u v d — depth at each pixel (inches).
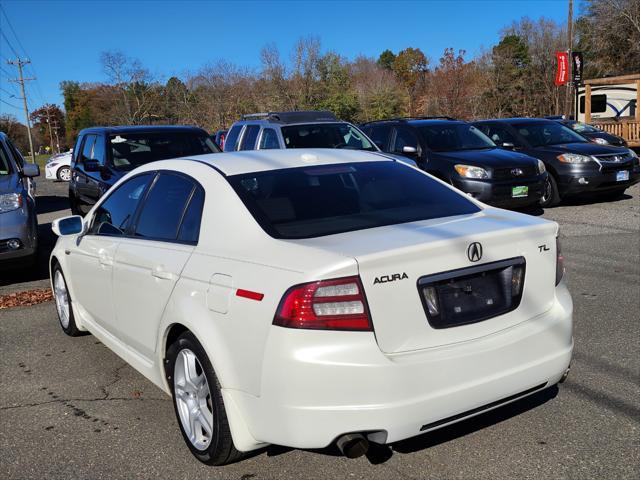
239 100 1923.0
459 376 117.4
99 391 179.8
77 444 148.9
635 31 1617.9
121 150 394.9
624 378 169.9
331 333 110.8
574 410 152.9
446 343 119.6
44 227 513.0
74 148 454.6
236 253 129.4
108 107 2491.4
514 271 129.3
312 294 111.2
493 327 125.4
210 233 139.8
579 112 1119.6
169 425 156.9
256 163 156.1
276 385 113.7
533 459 132.2
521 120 529.0
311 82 1812.3
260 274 120.0
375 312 113.0
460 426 147.5
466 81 1956.2
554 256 137.0
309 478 129.8
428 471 129.8
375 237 124.5
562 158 467.2
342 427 111.1
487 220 138.5
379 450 138.6
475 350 119.4
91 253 186.7
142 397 174.6
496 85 2063.2
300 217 136.6
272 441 117.4
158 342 148.9
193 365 137.6
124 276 163.8
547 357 129.7
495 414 152.7
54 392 180.1
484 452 135.9
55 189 918.4
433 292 119.3
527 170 418.3
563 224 406.3
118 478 133.5
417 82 2283.5
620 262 296.5
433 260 119.1
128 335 167.8
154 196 166.9
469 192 411.5
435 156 437.1
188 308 133.8
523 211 469.4
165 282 144.0
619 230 376.2
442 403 115.6
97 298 186.2
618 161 466.0
